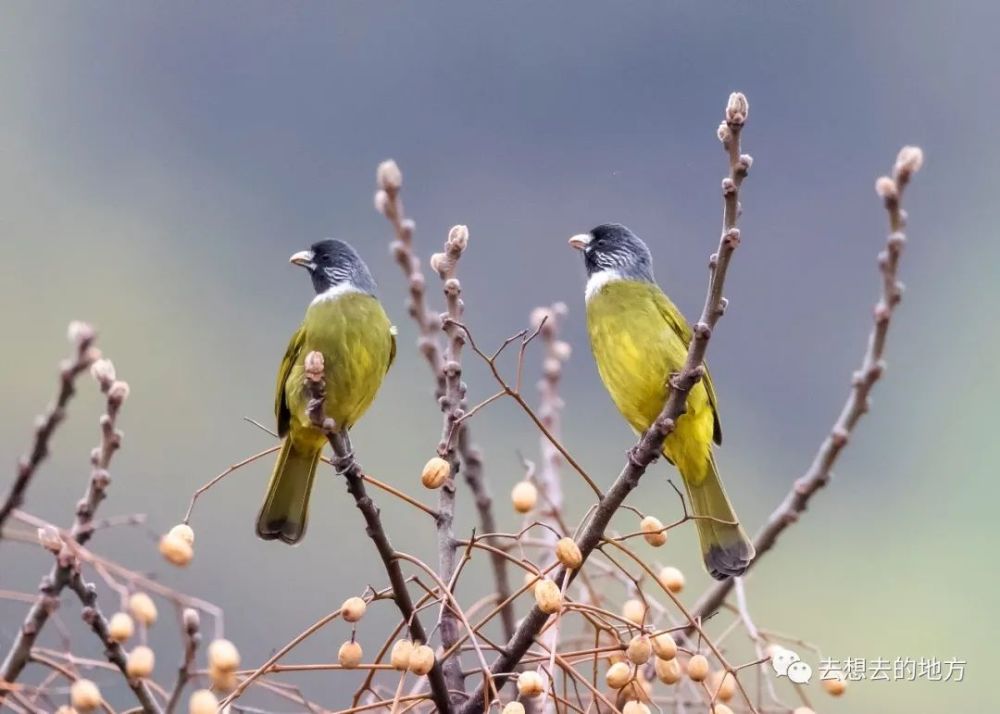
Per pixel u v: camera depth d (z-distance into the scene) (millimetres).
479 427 16453
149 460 15758
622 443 16828
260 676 5578
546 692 5066
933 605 16375
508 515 15297
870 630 16016
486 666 5090
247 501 15375
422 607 5391
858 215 18688
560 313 8438
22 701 4816
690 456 7883
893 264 6957
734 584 7059
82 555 4762
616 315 8211
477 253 18438
